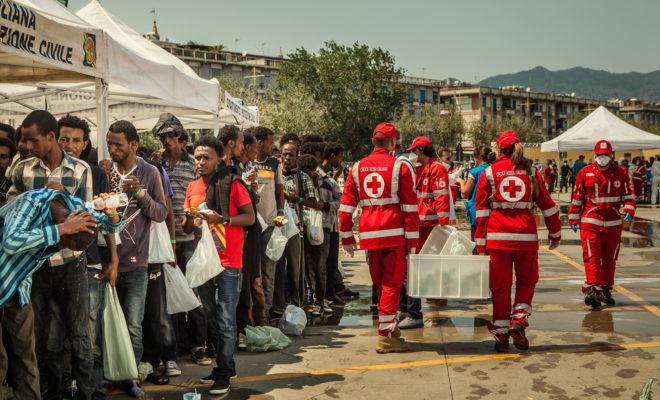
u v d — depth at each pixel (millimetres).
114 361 4633
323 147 8266
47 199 3717
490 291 6715
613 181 8031
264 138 6965
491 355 6016
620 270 11148
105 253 4629
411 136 81688
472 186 9867
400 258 6152
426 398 4852
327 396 4914
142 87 7172
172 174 6090
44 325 4285
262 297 6547
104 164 4984
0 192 4496
